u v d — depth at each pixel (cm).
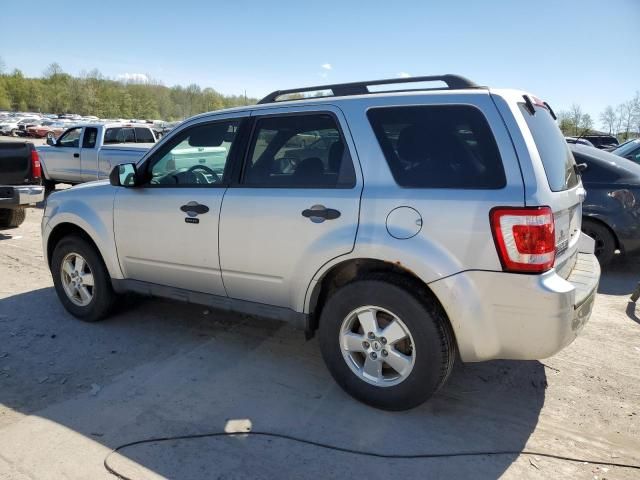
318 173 335
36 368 379
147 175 414
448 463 278
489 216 276
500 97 292
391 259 299
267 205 345
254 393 347
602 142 2402
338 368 334
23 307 501
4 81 10862
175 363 389
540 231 270
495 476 268
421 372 302
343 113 330
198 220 377
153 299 523
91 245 450
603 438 302
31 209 1105
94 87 10744
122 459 278
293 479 264
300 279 337
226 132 381
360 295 315
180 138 402
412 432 304
